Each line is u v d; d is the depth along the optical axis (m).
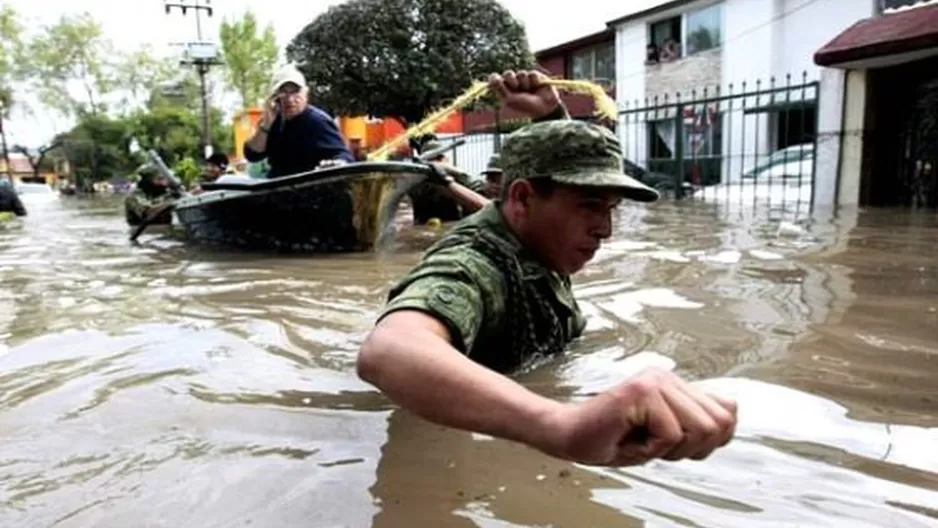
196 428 1.71
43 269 4.94
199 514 1.29
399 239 6.21
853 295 3.07
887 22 8.27
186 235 7.11
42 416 1.81
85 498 1.36
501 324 1.85
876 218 7.03
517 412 0.97
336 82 18.77
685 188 12.30
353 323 2.82
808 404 1.75
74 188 36.19
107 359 2.34
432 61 18.55
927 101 8.39
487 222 1.91
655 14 19.20
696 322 2.64
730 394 1.83
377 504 1.31
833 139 9.02
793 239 5.27
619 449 0.87
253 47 37.53
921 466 1.41
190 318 2.98
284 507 1.30
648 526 1.21
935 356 2.14
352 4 18.62
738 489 1.33
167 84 43.09
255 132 6.10
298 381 2.06
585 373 2.03
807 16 16.28
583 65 22.95
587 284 3.49
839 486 1.34
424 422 1.71
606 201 1.85
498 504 1.30
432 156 5.28
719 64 18.03
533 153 1.83
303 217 5.45
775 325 2.56
